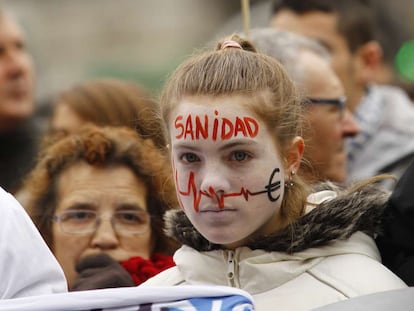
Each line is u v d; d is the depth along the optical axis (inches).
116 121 317.7
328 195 227.0
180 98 214.5
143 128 269.6
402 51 494.9
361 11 390.9
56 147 274.7
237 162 211.5
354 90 385.7
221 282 220.1
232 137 210.1
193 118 211.2
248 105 211.5
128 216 266.4
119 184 266.2
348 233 217.8
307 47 320.8
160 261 262.5
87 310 200.1
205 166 211.5
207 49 237.5
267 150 213.0
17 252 223.5
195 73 215.0
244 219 212.1
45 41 703.7
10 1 702.5
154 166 265.9
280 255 216.7
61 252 267.0
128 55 743.1
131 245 265.0
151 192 267.6
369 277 211.9
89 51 732.0
